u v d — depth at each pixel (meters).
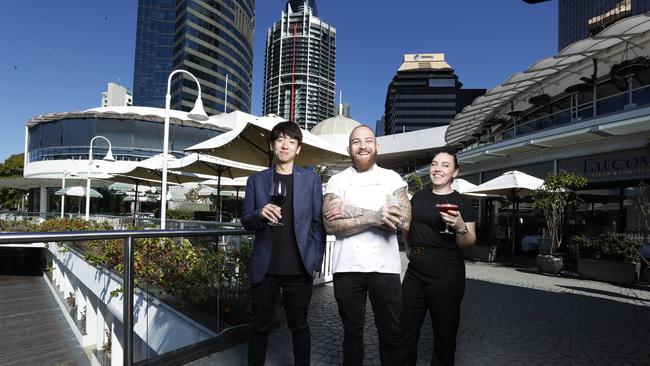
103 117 33.97
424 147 34.03
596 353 3.86
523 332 4.55
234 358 3.33
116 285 3.36
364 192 2.62
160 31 86.62
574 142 13.23
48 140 35.31
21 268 4.10
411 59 148.00
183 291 3.70
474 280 8.52
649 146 10.82
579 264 9.38
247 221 2.59
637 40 11.38
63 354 4.20
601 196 12.50
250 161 9.61
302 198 2.67
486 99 17.16
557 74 14.21
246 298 4.29
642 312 5.66
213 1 85.69
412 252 2.83
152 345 3.32
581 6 59.59
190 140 35.59
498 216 17.62
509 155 16.70
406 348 2.81
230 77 90.06
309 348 2.74
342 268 2.53
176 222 9.51
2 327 3.63
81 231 2.53
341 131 43.66
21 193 55.34
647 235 10.95
